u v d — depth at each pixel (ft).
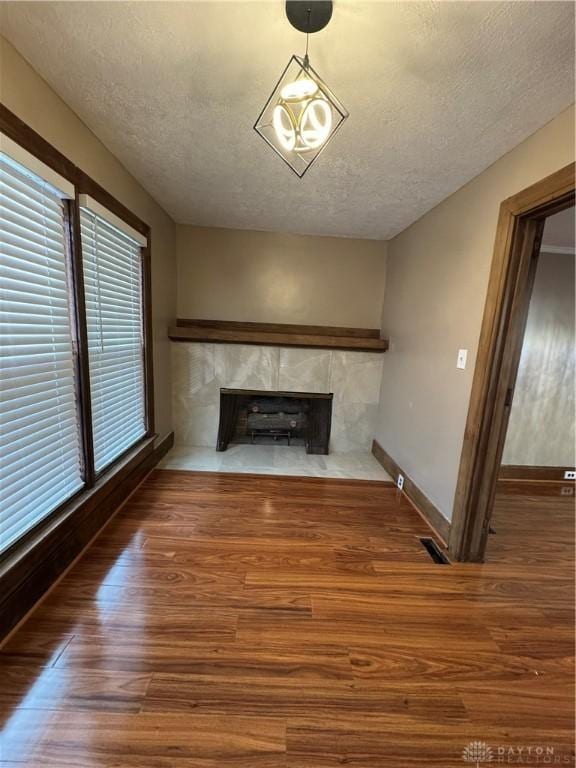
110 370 7.41
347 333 12.41
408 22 3.58
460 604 5.58
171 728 3.64
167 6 3.55
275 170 7.14
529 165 5.33
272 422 12.53
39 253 4.99
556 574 6.43
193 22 3.71
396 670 4.41
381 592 5.74
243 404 12.55
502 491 10.09
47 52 4.23
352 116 5.11
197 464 10.55
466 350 6.78
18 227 4.55
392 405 10.85
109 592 5.36
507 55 3.91
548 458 10.26
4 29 3.92
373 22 3.60
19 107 4.32
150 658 4.35
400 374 10.28
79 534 6.11
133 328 8.57
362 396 12.24
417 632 5.00
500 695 4.18
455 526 6.77
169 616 4.99
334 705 3.96
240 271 11.89
